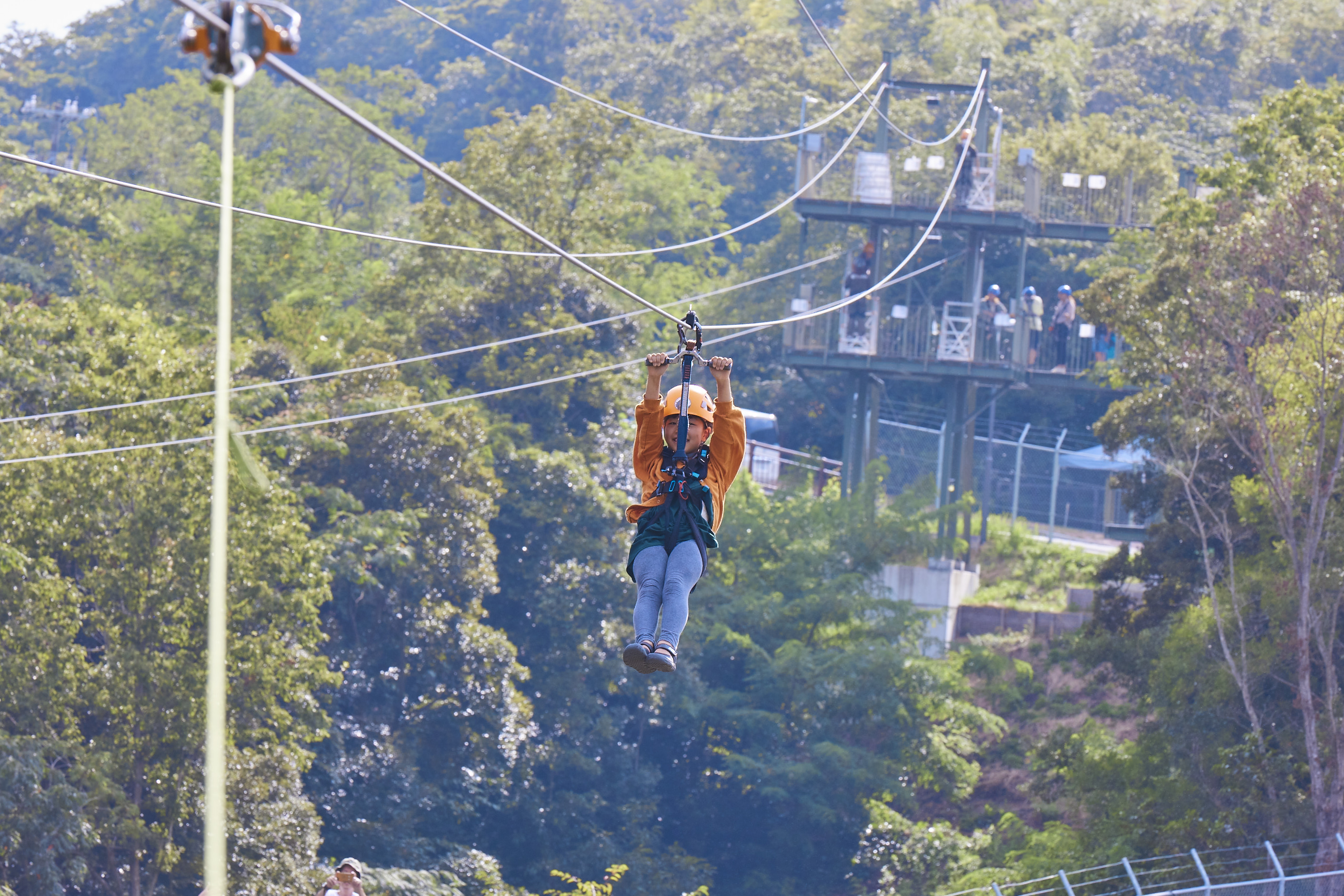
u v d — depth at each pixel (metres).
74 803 26.70
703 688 44.31
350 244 66.06
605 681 44.22
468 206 50.00
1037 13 112.62
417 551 39.94
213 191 59.81
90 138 102.69
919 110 79.81
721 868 43.69
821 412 78.00
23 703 28.09
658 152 103.81
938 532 46.28
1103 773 31.80
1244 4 105.06
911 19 109.12
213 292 56.25
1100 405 72.19
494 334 50.00
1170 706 32.38
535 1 137.88
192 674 29.17
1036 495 58.94
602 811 43.38
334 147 86.44
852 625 43.75
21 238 69.19
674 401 8.19
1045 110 91.94
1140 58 103.56
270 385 19.58
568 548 45.03
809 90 101.94
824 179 45.94
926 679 41.44
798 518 47.47
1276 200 33.47
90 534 30.36
